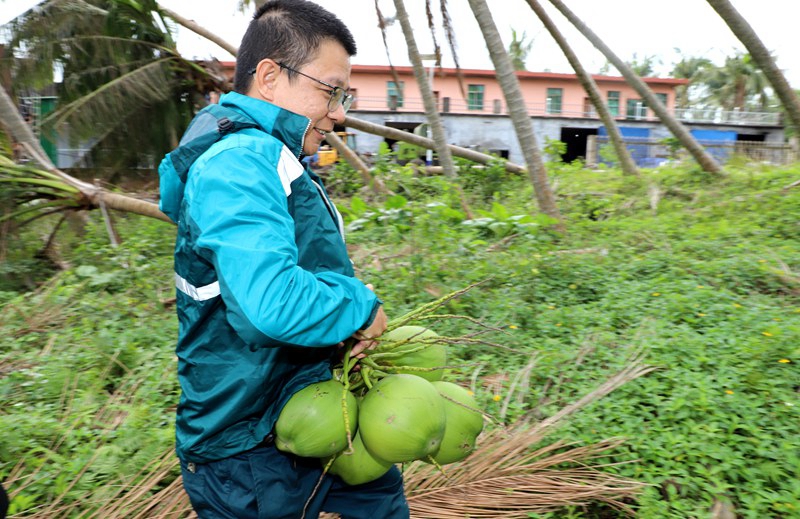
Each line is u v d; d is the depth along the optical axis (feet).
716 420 11.18
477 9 25.89
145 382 13.43
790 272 18.70
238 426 5.01
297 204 4.89
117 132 30.86
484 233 25.50
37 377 13.53
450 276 18.81
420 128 51.03
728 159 43.04
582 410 11.93
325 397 4.91
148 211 24.06
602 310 17.06
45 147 33.30
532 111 117.29
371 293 4.84
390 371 5.39
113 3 28.37
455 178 33.42
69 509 9.20
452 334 15.39
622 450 10.78
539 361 13.64
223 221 4.29
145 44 30.17
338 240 5.16
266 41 5.14
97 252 22.15
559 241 24.90
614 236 25.16
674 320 15.83
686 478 10.00
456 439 5.32
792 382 12.13
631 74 36.94
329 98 5.26
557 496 9.81
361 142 101.91
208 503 5.27
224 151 4.58
